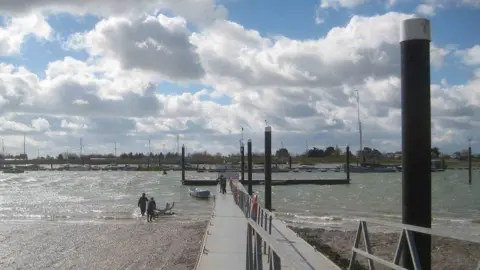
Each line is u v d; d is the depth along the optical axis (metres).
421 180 6.29
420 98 6.31
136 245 21.69
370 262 8.52
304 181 79.88
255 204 18.44
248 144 40.62
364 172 123.62
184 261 17.73
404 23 6.41
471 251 20.12
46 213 37.16
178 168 161.88
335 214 37.25
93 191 66.94
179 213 36.34
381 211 39.75
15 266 17.55
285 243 15.85
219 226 20.16
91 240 23.14
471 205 47.19
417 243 6.51
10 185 85.25
